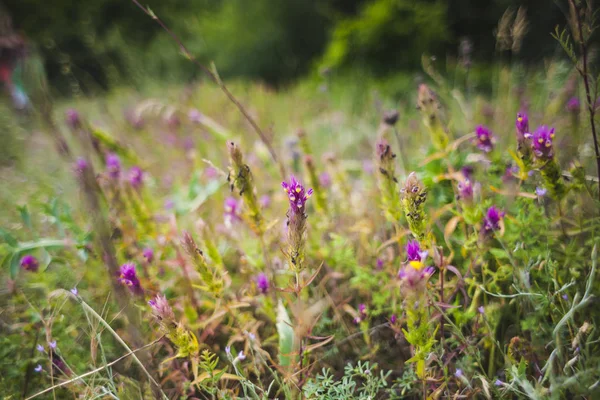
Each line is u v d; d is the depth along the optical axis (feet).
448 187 2.65
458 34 11.92
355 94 6.76
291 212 2.06
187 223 3.04
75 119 2.86
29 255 2.55
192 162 3.85
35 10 14.93
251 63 15.44
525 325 2.15
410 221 2.11
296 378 2.18
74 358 2.36
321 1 15.16
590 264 2.25
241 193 2.30
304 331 2.19
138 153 4.37
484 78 7.40
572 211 2.52
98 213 2.24
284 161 3.62
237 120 4.77
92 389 2.14
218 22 16.14
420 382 2.20
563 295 2.18
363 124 4.69
